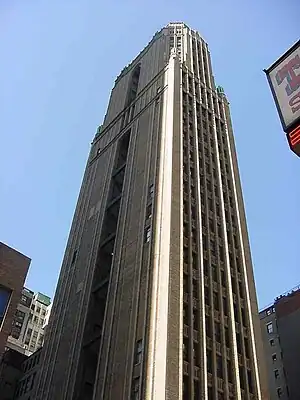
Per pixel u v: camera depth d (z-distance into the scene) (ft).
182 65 309.22
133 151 264.52
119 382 160.45
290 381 266.77
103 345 182.60
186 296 176.86
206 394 152.76
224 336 177.47
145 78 328.70
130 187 241.14
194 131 263.49
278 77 67.82
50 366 212.64
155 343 157.58
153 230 198.39
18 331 451.53
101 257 234.17
